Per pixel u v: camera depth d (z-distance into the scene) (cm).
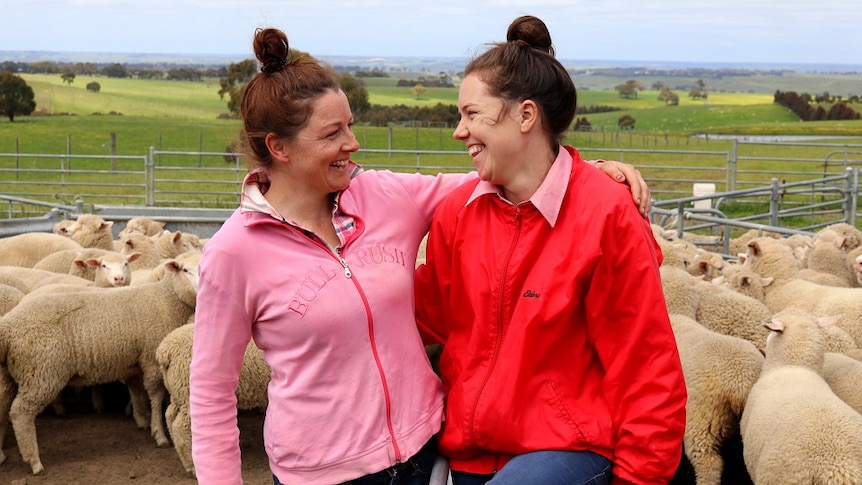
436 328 344
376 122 7325
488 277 311
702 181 2784
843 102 9950
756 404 490
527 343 301
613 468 305
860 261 933
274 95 300
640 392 297
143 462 672
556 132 306
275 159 308
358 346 308
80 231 1176
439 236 330
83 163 4612
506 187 308
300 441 311
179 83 14538
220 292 307
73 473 650
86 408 805
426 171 3188
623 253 296
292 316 304
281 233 308
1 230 1438
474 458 319
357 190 325
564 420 304
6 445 712
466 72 308
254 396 629
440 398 329
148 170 2088
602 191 301
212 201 2533
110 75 16325
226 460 318
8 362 648
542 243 305
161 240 1028
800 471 431
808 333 522
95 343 676
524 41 309
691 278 708
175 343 631
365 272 310
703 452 538
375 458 310
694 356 550
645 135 6419
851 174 1641
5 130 6309
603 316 302
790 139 5428
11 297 776
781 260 832
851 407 502
